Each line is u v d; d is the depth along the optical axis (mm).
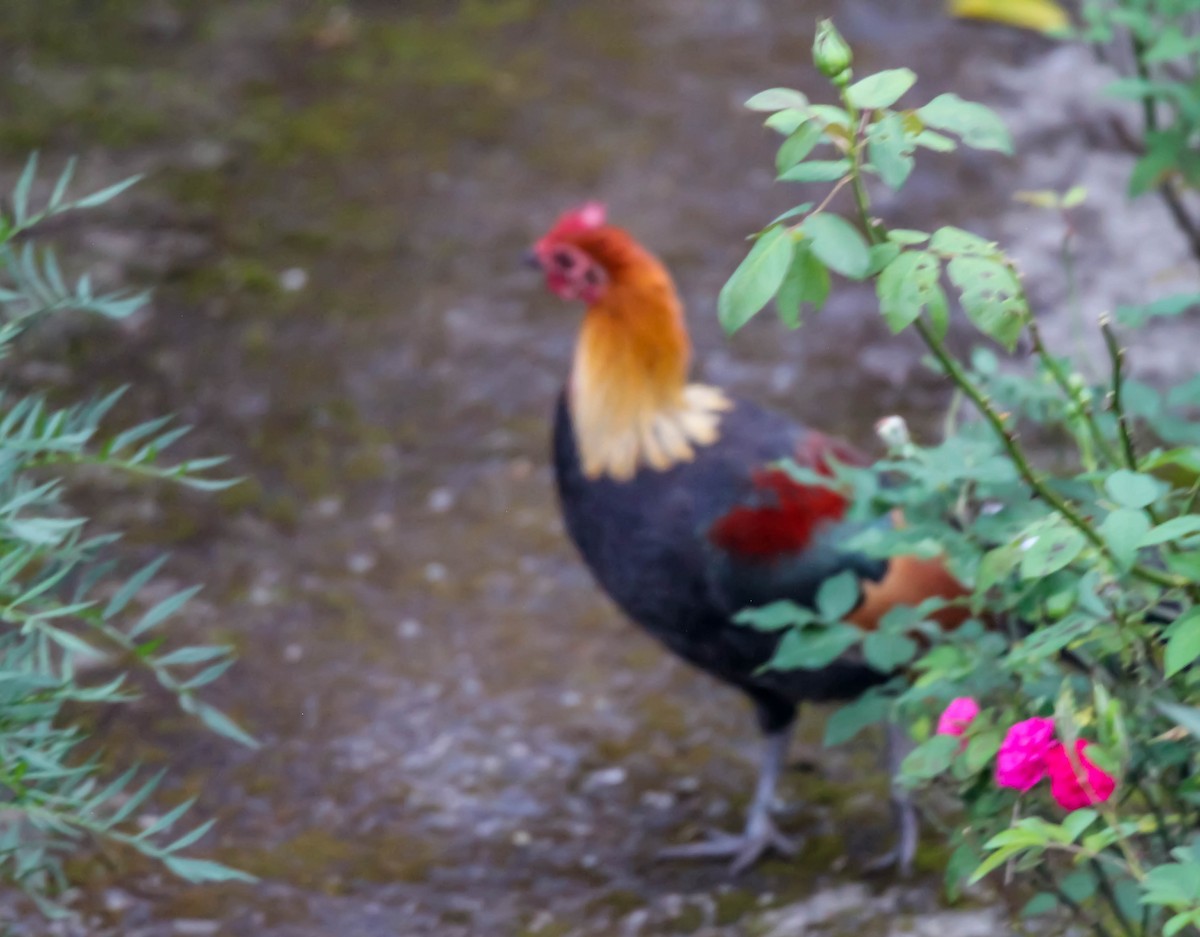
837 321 11031
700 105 13531
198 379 10336
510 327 11031
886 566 6367
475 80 13883
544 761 7637
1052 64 13758
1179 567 3998
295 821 7152
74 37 14172
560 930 6582
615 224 12000
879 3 14992
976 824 4688
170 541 8969
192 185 12266
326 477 9633
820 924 6543
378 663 8219
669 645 6930
